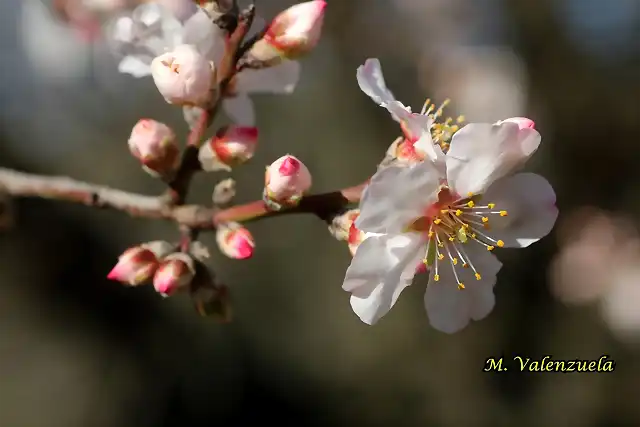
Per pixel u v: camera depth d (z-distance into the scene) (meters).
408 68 7.56
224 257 6.31
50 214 6.23
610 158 7.60
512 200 2.28
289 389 6.52
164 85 2.29
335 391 6.56
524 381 6.98
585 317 7.30
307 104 6.97
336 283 6.65
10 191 2.73
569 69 7.65
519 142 2.13
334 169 6.84
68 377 6.05
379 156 6.99
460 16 7.72
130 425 6.16
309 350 6.55
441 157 2.18
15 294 6.08
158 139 2.39
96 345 6.22
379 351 6.66
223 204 2.47
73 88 6.27
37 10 5.00
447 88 7.51
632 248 7.36
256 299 6.49
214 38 2.39
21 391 5.86
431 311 2.38
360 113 7.11
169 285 2.35
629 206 7.52
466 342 6.98
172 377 6.35
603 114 7.57
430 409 6.68
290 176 2.25
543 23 7.68
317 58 7.20
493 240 2.29
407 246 2.20
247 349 6.49
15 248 6.12
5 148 6.22
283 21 2.37
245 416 6.41
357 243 2.23
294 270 6.59
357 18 7.44
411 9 7.66
